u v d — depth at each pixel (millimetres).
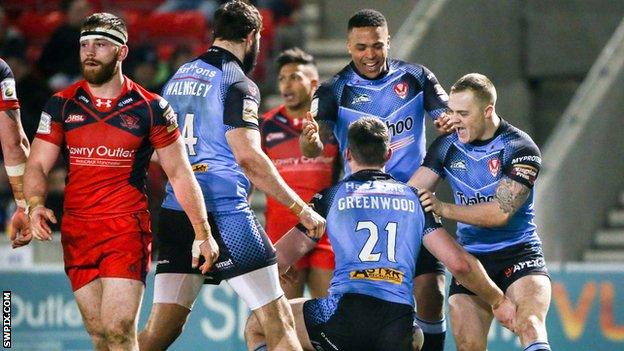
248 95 23203
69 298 34969
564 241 42500
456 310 24547
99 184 22203
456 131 24469
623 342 35031
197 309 35062
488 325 24594
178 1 52156
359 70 26000
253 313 23781
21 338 34781
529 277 24156
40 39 51875
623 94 46719
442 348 26266
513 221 24391
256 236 23438
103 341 22578
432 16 45438
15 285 34906
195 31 50375
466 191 24594
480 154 24312
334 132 26406
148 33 50531
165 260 23906
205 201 23297
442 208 23438
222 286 35062
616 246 44406
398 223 22891
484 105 23938
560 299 35000
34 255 37469
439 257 23031
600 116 45062
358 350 22688
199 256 22547
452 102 23984
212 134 23344
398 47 43594
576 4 52844
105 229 22234
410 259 22938
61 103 22250
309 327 22984
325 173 30672
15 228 23562
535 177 24078
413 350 22656
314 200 23250
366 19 25562
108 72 21969
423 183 24781
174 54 47250
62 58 45656
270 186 22828
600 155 45125
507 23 51594
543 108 53781
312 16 52344
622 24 48062
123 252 22203
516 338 34594
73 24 45906
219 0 52406
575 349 35000
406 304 22688
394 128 25953
